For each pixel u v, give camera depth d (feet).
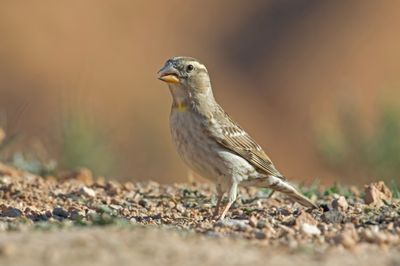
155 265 20.58
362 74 113.09
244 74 118.01
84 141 51.16
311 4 126.72
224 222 27.58
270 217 30.01
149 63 113.09
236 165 31.68
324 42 120.16
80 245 21.75
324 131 58.29
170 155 67.00
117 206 33.04
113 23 117.70
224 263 21.06
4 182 37.96
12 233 23.63
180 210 32.55
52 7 115.14
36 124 90.58
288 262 21.65
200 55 119.44
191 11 125.59
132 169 58.90
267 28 124.77
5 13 111.65
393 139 56.08
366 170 56.59
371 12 122.52
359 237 25.48
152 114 76.02
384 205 32.01
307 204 32.45
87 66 106.93
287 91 113.50
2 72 103.45
